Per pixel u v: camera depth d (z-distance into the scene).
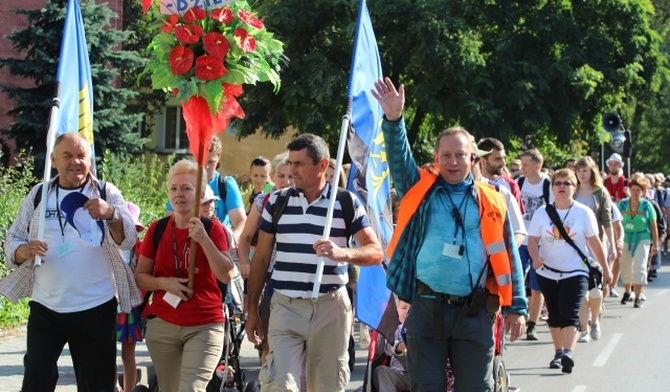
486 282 7.67
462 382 7.60
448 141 7.71
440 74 32.47
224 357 9.35
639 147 67.25
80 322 8.05
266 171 13.77
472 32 33.03
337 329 8.14
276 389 7.87
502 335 8.86
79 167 8.12
